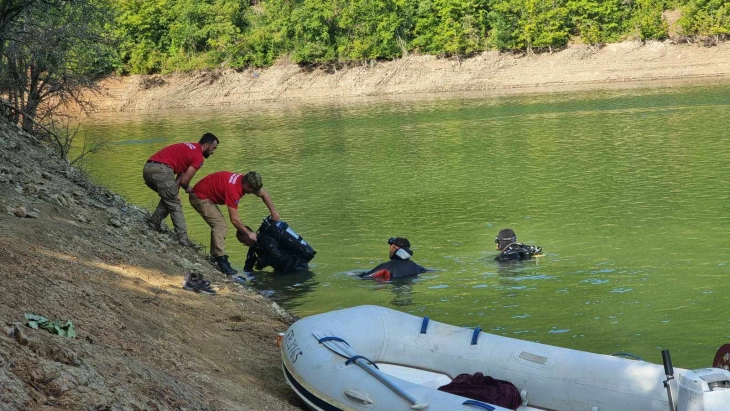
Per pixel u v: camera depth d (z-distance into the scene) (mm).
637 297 10180
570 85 63188
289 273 12312
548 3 68938
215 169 27406
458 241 14109
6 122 14859
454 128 37250
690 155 23594
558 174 21641
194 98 74062
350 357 6445
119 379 5211
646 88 53625
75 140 41938
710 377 5449
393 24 72250
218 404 5758
